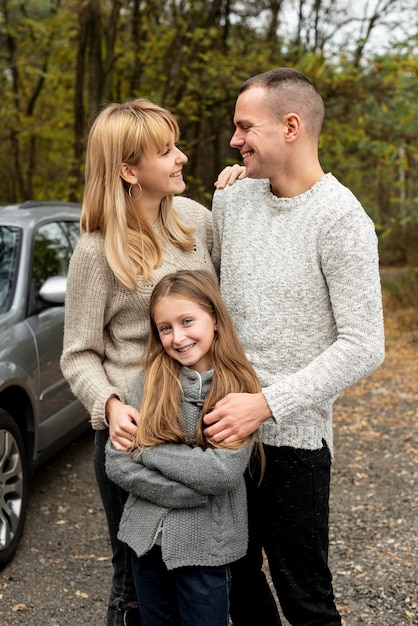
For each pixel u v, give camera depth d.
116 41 9.91
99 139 2.12
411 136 9.30
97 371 2.18
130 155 2.12
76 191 9.02
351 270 1.96
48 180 12.09
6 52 10.73
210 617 1.98
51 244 4.30
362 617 2.86
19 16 10.16
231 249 2.21
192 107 9.48
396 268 15.26
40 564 3.33
